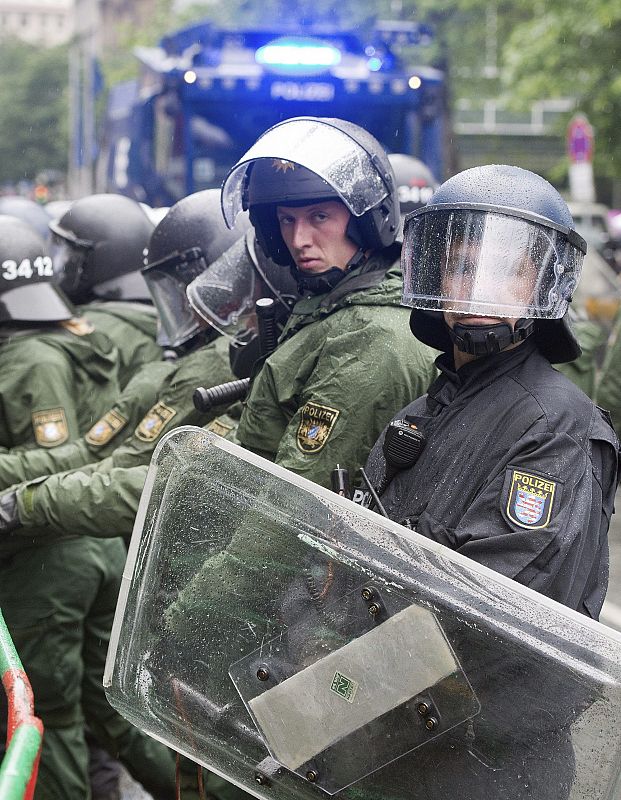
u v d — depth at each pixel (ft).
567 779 6.52
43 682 13.20
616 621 21.13
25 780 4.74
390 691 6.81
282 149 9.77
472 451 7.69
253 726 7.25
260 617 7.16
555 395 7.67
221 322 11.78
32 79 170.81
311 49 37.93
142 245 16.26
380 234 10.00
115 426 12.75
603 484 7.70
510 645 6.57
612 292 35.91
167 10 124.57
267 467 7.16
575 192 56.49
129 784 16.05
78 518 11.29
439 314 8.47
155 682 7.47
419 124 38.04
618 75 56.95
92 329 13.87
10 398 12.87
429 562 6.76
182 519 7.36
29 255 13.43
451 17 68.18
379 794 6.95
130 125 46.39
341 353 9.39
